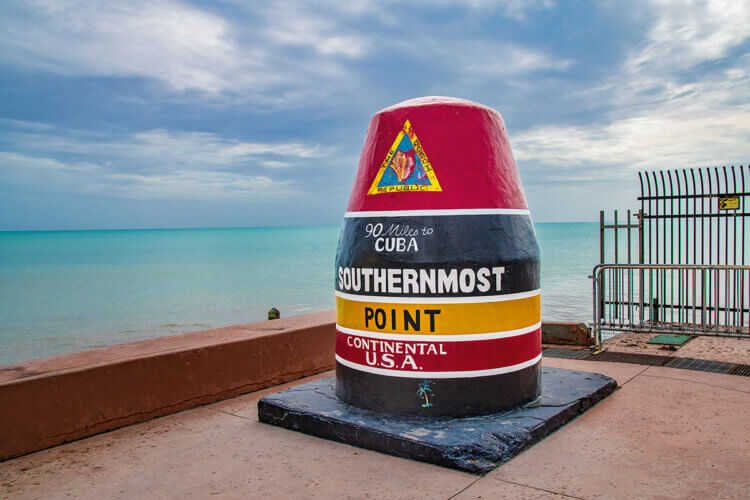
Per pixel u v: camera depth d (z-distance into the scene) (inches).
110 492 130.8
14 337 724.7
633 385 208.8
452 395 156.7
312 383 200.4
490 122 171.6
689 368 235.0
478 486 127.8
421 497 123.3
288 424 172.1
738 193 325.1
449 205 157.6
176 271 1892.2
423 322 156.0
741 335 271.4
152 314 888.9
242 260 2492.6
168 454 153.6
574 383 193.5
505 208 165.5
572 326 294.2
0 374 162.2
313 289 1205.7
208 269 1956.2
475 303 156.4
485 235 159.0
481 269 156.6
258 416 181.5
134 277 1681.8
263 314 858.8
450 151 160.9
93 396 170.2
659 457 141.2
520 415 160.4
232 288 1261.1
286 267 1982.0
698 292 631.8
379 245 161.2
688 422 166.6
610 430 161.2
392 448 147.8
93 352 190.7
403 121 165.2
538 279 174.9
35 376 159.8
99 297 1155.9
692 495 120.4
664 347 278.2
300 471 139.8
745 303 539.5
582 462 139.3
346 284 171.2
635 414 175.0
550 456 143.6
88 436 168.6
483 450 138.3
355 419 159.6
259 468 142.4
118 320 840.9
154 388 185.5
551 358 263.7
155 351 191.6
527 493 123.5
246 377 215.0
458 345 155.9
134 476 139.5
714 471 132.2
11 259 3036.4
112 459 150.9
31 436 156.9
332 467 141.6
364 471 138.5
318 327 245.1
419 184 159.8
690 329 311.9
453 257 155.0
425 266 155.3
